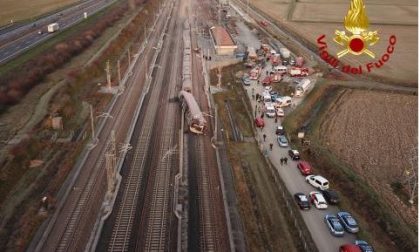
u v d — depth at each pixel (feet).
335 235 156.46
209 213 163.94
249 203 173.37
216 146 218.38
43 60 303.07
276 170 201.57
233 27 518.37
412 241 152.25
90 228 152.76
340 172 197.06
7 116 227.20
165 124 240.94
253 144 226.58
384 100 298.15
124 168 193.06
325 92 312.50
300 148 224.94
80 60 332.80
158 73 334.44
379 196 179.22
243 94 300.20
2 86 251.19
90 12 523.70
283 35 490.08
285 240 153.99
